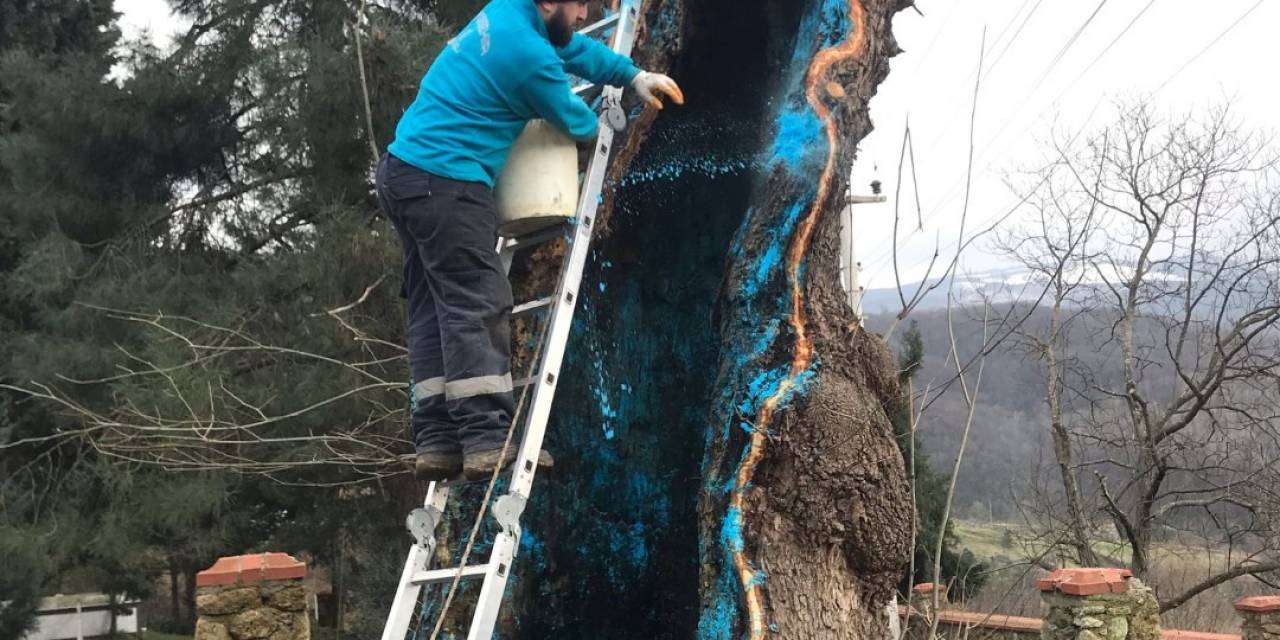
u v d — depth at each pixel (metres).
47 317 9.90
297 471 9.62
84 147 10.27
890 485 3.01
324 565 13.25
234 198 10.56
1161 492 9.87
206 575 4.59
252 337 8.92
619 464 3.98
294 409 8.48
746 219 3.15
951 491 3.37
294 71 8.70
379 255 8.38
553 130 2.76
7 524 9.76
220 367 8.75
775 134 3.12
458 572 2.44
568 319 2.70
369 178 9.23
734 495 2.82
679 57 3.60
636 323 3.98
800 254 2.93
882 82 3.42
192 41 10.66
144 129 10.09
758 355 2.92
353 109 8.24
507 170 2.74
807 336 2.91
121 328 9.50
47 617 17.47
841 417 2.89
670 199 3.99
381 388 8.23
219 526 10.09
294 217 10.16
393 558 11.31
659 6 3.56
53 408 9.59
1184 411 9.85
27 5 13.38
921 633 5.31
